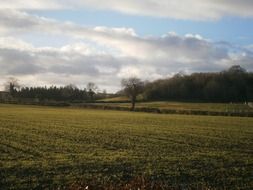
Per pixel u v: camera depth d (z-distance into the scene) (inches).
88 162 1107.3
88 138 1710.1
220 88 7332.7
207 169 1071.0
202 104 6176.2
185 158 1234.0
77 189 693.3
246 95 7224.4
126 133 1974.7
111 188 695.1
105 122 2728.8
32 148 1360.7
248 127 2519.7
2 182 857.5
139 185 705.6
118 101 7071.9
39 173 952.3
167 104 6378.0
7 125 2281.0
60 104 5974.4
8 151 1282.0
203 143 1646.2
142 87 6343.5
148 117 3472.0
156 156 1258.6
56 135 1800.0
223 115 4097.0
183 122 2881.4
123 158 1194.6
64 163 1083.3
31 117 3065.9
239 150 1469.0
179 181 928.3
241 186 901.2
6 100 6752.0
